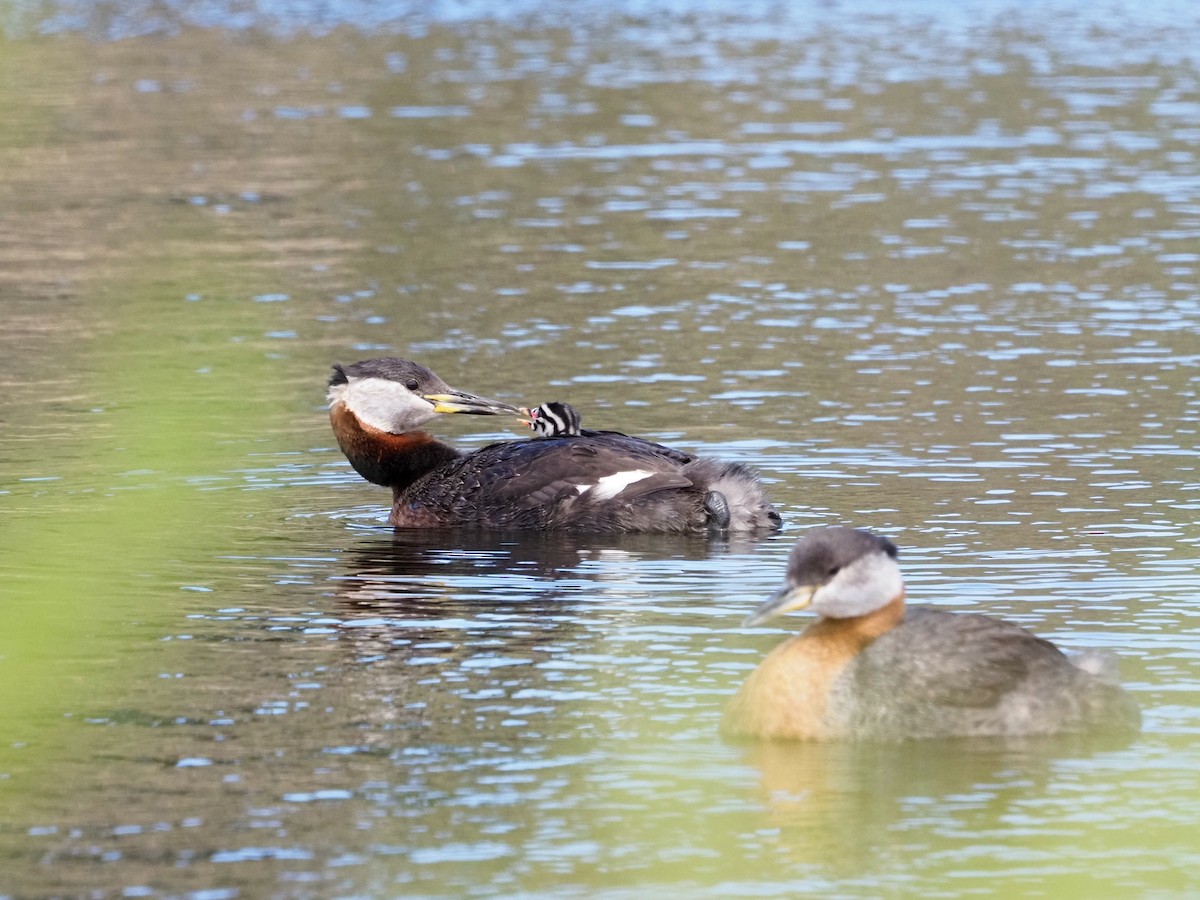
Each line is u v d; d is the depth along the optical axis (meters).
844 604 20.03
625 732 20.02
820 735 19.64
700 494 28.66
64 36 82.62
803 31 91.75
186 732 20.05
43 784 18.58
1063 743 19.47
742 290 46.38
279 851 16.95
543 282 47.34
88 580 13.55
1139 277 47.00
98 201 55.94
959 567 25.91
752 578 26.16
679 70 80.81
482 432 36.34
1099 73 78.81
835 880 16.14
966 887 15.95
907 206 56.03
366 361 31.67
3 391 36.31
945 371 38.47
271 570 26.73
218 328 15.37
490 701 21.06
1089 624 23.36
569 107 72.75
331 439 34.75
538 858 16.75
